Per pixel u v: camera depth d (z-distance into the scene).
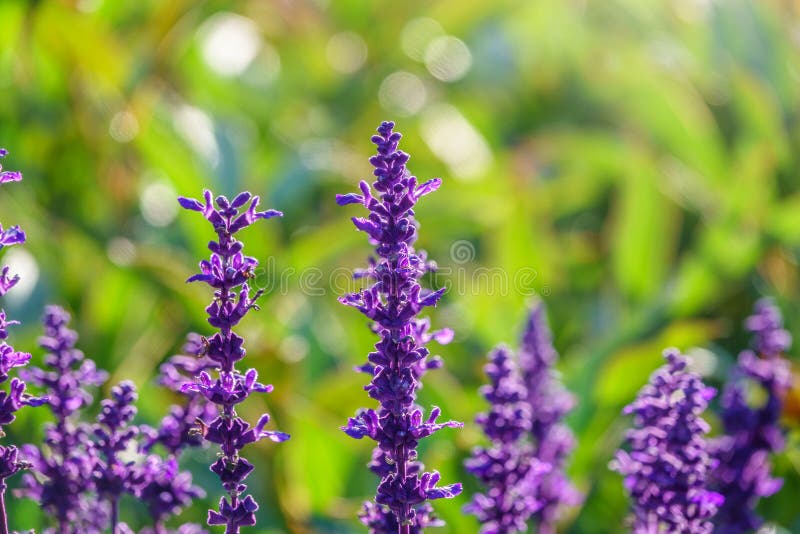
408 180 0.84
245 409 1.21
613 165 1.85
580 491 1.11
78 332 1.41
